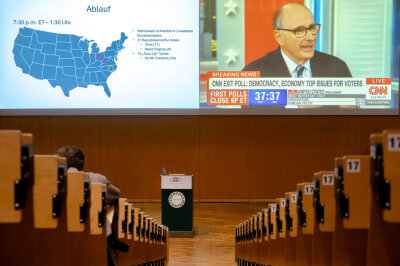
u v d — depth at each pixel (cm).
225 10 978
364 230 257
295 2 975
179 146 1027
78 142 1020
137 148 1027
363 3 971
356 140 1000
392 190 182
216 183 1030
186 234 798
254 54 983
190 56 984
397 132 181
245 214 941
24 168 191
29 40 983
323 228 296
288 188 1019
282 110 988
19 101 988
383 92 977
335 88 979
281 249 450
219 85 985
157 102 990
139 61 985
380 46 973
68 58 984
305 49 977
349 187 229
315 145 1010
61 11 980
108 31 981
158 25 981
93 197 307
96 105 991
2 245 213
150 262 542
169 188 800
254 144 1021
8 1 978
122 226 395
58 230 250
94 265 318
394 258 200
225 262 662
